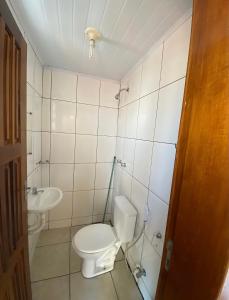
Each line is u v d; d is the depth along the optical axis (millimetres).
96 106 2070
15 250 844
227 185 435
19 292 909
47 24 1108
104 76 2023
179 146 661
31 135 1493
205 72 535
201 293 499
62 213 2133
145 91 1421
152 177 1263
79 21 1060
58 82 1888
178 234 640
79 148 2072
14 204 838
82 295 1329
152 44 1270
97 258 1434
